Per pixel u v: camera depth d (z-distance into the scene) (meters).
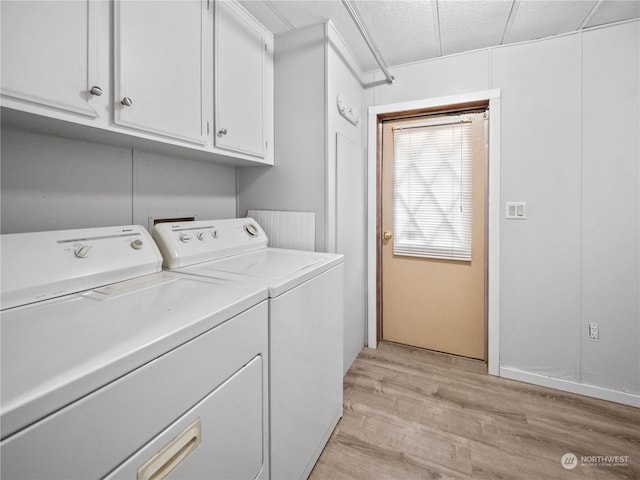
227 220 1.65
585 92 1.75
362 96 2.33
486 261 2.17
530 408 1.69
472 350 2.27
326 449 1.40
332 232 1.81
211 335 0.74
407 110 2.20
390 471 1.29
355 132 2.20
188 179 1.64
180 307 0.77
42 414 0.43
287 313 1.06
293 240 1.85
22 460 0.41
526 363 1.96
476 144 2.15
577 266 1.82
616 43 1.68
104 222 1.25
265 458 0.98
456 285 2.29
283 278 1.09
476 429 1.53
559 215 1.84
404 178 2.38
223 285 0.99
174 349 0.64
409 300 2.44
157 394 0.60
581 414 1.64
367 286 2.43
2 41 0.72
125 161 1.32
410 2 1.55
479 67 1.99
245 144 1.59
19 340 0.58
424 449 1.40
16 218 1.00
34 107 0.79
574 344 1.84
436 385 1.92
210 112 1.36
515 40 1.88
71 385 0.46
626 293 1.72
